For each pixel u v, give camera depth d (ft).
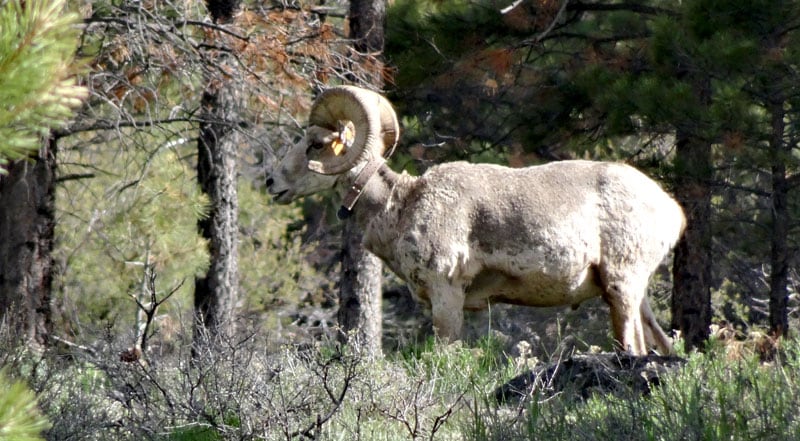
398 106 217.36
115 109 140.56
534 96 207.82
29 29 38.93
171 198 167.63
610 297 104.94
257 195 277.85
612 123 182.91
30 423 40.24
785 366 84.64
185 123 180.96
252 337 88.84
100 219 199.52
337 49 154.40
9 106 39.01
